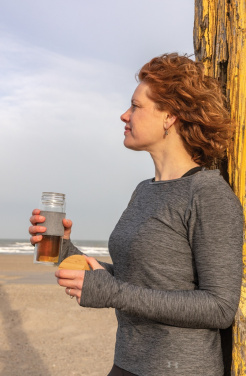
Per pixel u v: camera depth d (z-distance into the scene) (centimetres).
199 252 152
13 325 741
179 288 159
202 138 176
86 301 150
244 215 184
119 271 173
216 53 211
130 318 167
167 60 181
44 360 571
